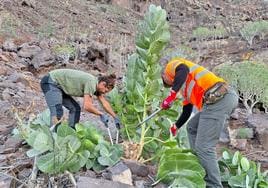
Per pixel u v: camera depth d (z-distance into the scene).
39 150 4.32
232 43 21.19
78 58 13.73
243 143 7.13
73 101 5.67
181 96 5.23
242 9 32.59
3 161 5.10
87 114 7.77
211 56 18.59
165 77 4.61
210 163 4.48
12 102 8.40
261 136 7.41
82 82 5.28
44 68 12.12
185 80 4.42
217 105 4.40
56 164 4.32
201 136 4.48
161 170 4.48
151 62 5.12
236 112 8.83
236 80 10.74
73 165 4.47
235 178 4.71
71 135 4.40
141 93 5.15
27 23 17.30
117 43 18.12
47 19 19.06
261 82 10.56
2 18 15.95
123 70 13.71
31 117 5.73
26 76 10.95
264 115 9.47
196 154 4.61
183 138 5.33
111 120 6.80
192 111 5.17
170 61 4.61
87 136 4.90
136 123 5.30
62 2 22.77
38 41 14.49
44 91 5.41
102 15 23.91
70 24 19.47
